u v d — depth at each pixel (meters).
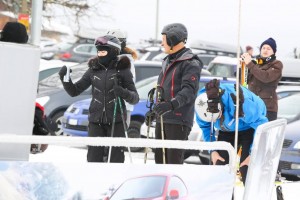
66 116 19.11
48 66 23.28
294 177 15.58
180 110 9.83
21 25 8.88
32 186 6.16
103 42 10.16
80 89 10.40
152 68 21.95
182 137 9.88
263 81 12.52
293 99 17.33
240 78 11.50
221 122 9.23
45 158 14.70
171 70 9.91
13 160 6.64
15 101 6.68
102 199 6.31
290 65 27.94
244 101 9.06
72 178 6.25
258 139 6.88
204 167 6.63
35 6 19.48
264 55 12.65
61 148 16.30
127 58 10.29
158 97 9.90
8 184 6.14
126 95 10.06
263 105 9.26
